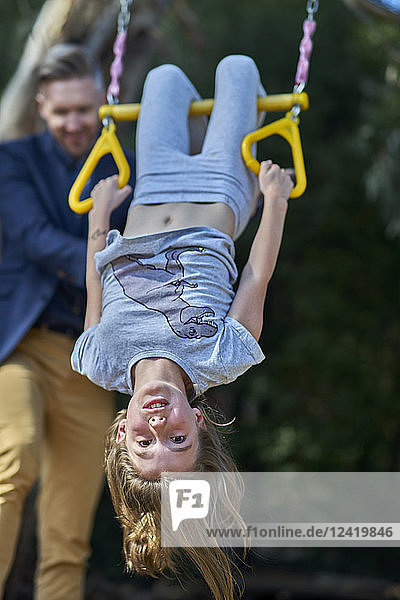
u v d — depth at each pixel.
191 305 4.84
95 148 5.60
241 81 5.59
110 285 5.06
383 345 14.71
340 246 14.79
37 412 5.88
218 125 5.52
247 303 4.93
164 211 5.29
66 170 6.45
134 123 13.37
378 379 14.60
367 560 13.59
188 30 11.02
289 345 14.45
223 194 5.30
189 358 4.77
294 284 14.70
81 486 6.12
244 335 4.81
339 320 14.48
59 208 6.39
